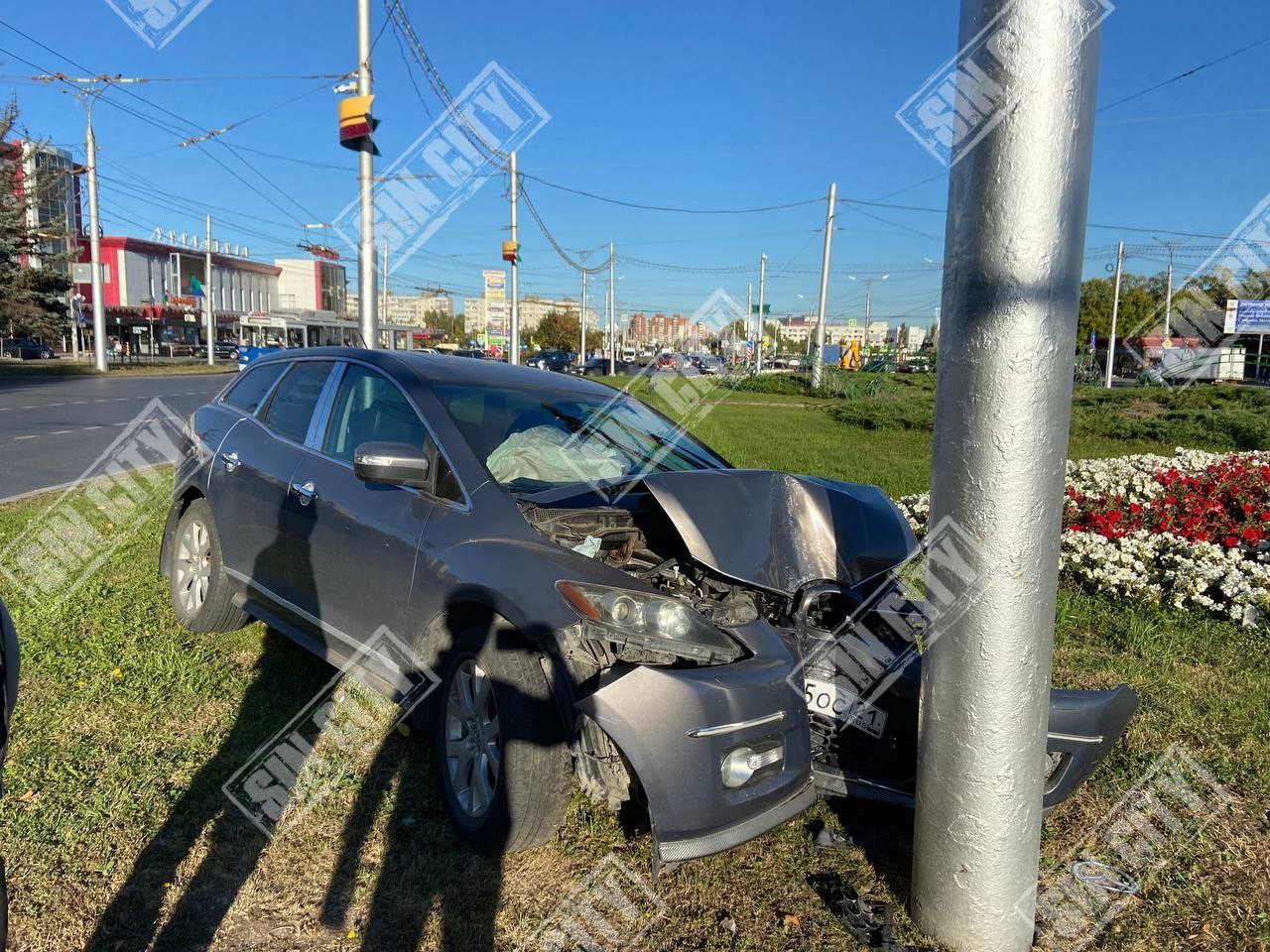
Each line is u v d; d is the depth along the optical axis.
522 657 2.87
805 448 15.38
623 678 2.61
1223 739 3.93
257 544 4.29
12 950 2.41
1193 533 6.73
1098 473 8.98
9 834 2.91
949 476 2.45
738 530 3.30
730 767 2.67
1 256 35.88
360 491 3.73
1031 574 2.38
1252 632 5.20
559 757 2.84
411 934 2.60
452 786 3.09
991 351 2.32
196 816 3.08
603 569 3.03
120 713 3.80
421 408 3.77
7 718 1.78
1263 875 3.03
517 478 3.62
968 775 2.48
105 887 2.70
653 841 2.58
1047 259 2.27
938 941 2.61
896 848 3.15
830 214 35.62
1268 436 15.62
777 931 2.69
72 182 41.91
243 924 2.59
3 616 1.84
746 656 2.86
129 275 65.69
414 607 3.30
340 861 2.90
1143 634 5.11
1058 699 3.04
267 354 5.21
